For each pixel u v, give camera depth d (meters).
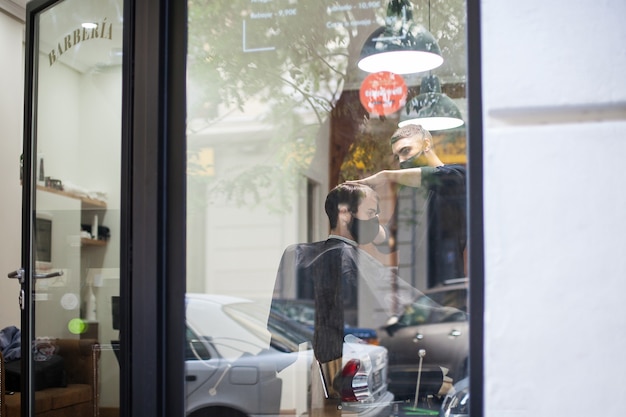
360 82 3.50
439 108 2.67
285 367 2.39
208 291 2.47
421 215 2.30
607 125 1.91
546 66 1.94
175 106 2.28
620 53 1.91
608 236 1.89
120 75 2.46
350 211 2.47
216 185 2.95
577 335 1.89
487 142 1.95
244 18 3.18
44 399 2.73
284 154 3.55
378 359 2.29
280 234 3.26
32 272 2.83
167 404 2.24
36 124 2.86
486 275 1.94
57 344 2.70
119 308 2.48
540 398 1.91
